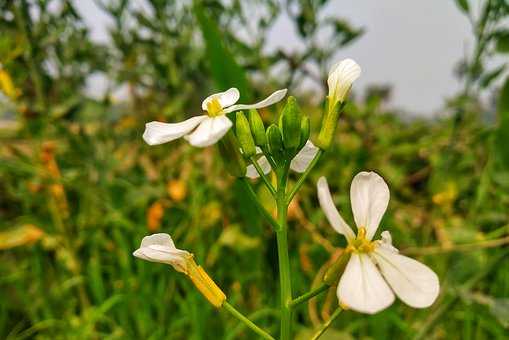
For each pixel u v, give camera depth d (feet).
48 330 0.68
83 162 0.70
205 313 0.62
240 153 0.27
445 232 0.53
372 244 0.24
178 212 0.72
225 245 0.63
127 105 0.85
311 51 0.70
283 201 0.28
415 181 0.80
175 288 0.66
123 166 0.80
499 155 0.51
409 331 0.56
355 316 0.62
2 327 0.67
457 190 0.60
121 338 0.62
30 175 0.70
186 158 0.75
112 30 0.78
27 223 0.70
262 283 0.65
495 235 0.54
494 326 0.57
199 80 0.83
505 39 0.54
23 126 0.67
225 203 0.71
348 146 0.74
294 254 0.68
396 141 0.82
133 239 0.76
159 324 0.64
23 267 0.74
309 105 0.88
